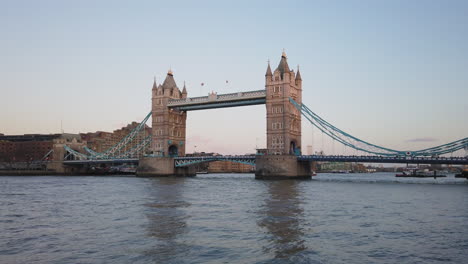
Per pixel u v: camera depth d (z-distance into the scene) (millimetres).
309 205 50719
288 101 125875
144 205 51094
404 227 35812
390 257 26062
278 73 128125
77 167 197625
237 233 32750
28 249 27984
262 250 27453
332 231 33750
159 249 27719
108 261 24969
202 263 24500
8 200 59062
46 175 189500
